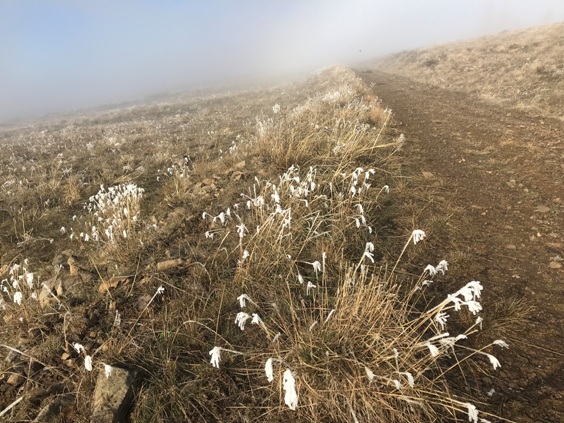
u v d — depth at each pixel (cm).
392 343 272
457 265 425
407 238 480
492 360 234
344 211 486
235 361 304
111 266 430
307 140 731
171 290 377
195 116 1941
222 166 773
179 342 316
